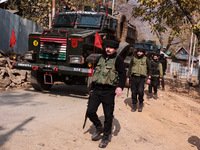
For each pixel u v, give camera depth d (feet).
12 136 11.16
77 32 23.43
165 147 14.40
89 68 21.22
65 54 22.11
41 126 13.21
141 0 33.04
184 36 78.74
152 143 14.51
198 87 54.85
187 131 18.98
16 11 51.08
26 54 23.48
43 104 19.10
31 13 51.39
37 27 43.34
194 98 36.83
